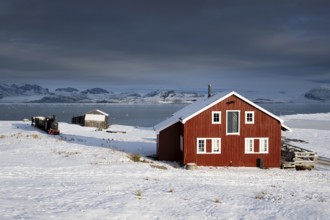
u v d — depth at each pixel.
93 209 18.09
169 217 17.84
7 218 15.41
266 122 39.62
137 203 19.81
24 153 36.78
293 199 22.52
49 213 16.84
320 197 23.53
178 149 42.06
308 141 61.81
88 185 23.41
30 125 78.50
